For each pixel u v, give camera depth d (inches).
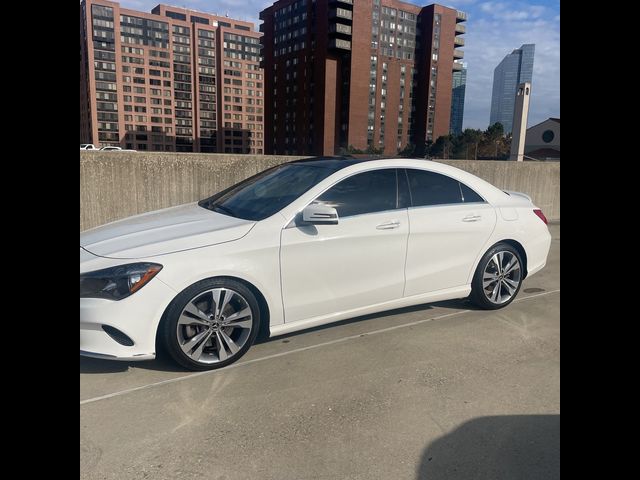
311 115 3831.2
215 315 128.9
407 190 163.3
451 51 4101.9
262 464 92.9
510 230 182.2
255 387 121.8
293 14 3880.4
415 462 94.0
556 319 173.2
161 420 106.6
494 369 133.3
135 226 147.3
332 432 103.3
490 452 97.3
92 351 119.3
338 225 145.8
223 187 277.1
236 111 5654.5
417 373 130.5
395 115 3949.3
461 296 174.6
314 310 144.5
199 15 5546.3
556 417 109.4
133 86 5012.3
